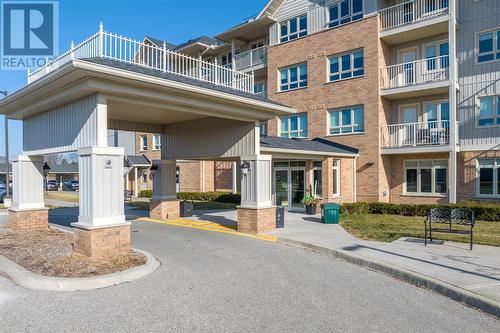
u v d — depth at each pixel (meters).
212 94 11.13
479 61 19.55
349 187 21.22
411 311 5.83
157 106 10.88
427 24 19.59
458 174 19.89
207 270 8.22
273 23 26.84
